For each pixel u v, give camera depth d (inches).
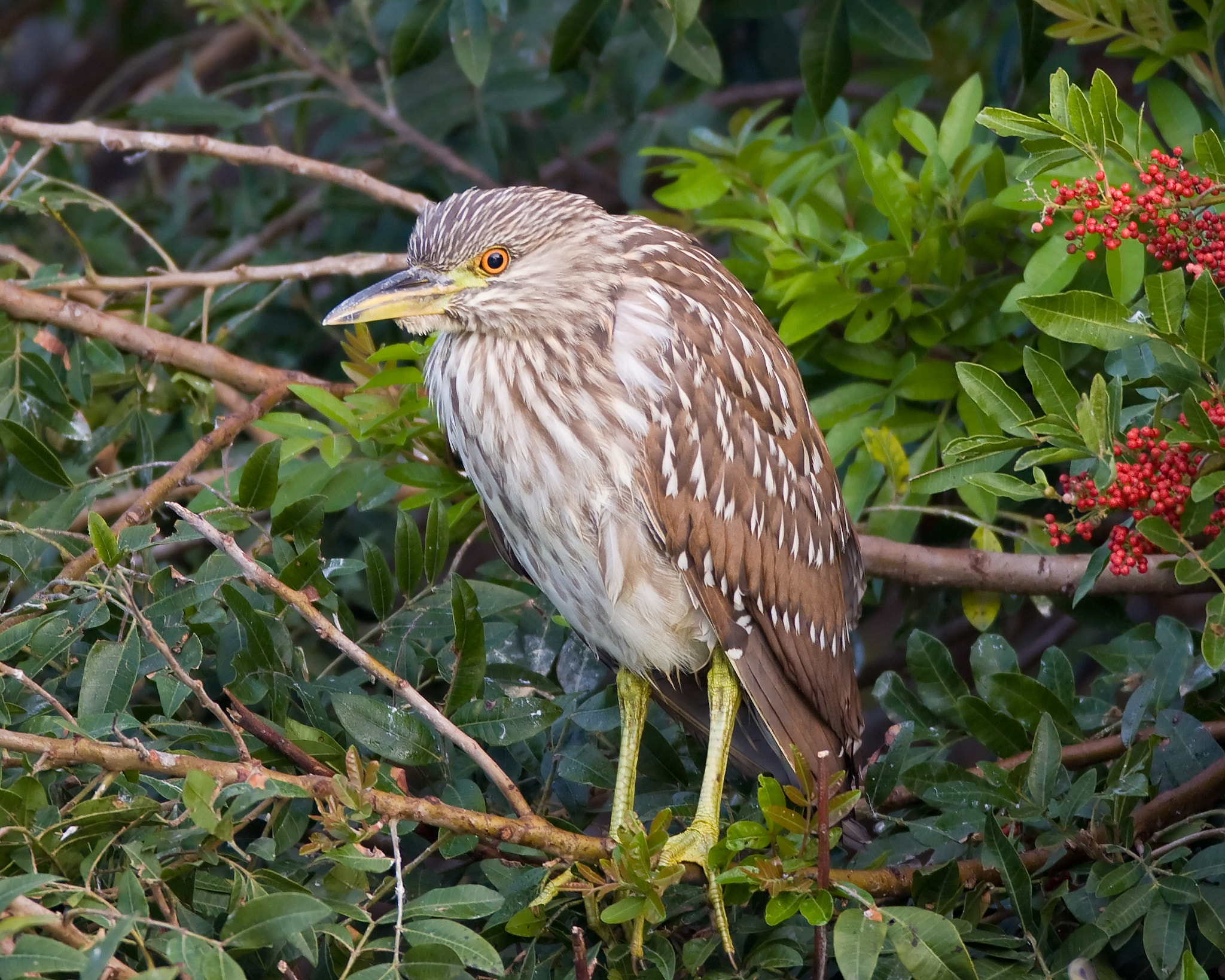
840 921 175.3
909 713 254.2
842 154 315.3
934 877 203.5
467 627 214.7
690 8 276.8
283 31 388.2
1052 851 215.5
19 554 250.7
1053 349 273.4
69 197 290.0
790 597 260.1
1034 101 318.7
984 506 273.9
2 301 279.1
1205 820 219.5
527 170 397.7
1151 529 195.3
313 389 270.1
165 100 367.9
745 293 270.8
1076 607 280.2
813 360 304.7
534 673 248.1
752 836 187.5
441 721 191.5
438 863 245.3
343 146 435.5
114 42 536.4
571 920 210.5
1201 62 276.8
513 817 229.3
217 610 231.5
